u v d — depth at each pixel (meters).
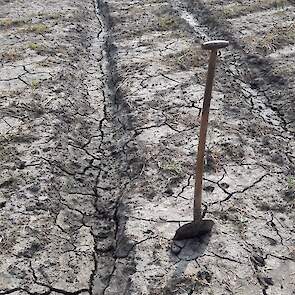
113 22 3.26
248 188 1.72
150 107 2.21
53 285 1.40
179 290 1.33
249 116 2.16
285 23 3.08
